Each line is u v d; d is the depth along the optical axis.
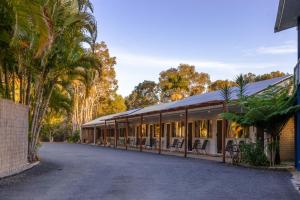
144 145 33.50
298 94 14.71
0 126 11.30
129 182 10.70
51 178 11.44
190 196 8.52
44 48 9.85
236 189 9.54
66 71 15.77
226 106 17.62
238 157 16.44
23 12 8.88
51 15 10.45
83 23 13.77
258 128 16.05
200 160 18.89
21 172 12.87
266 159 15.26
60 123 56.16
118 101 64.31
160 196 8.48
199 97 27.00
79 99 56.41
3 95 13.41
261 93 16.41
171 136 29.78
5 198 8.09
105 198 8.16
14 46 10.90
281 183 10.60
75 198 8.14
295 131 14.80
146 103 68.81
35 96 15.73
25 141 14.06
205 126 24.52
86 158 20.33
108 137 43.59
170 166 15.50
